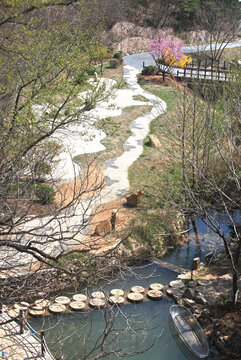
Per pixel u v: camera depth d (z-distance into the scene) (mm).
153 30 82875
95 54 23828
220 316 19594
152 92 51125
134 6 85188
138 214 26500
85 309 19469
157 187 29250
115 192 28891
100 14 34531
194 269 23438
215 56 63719
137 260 23422
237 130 22500
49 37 22641
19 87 20609
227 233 26500
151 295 20859
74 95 21031
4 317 16656
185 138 22891
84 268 12844
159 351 17688
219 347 18078
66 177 29531
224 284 21594
